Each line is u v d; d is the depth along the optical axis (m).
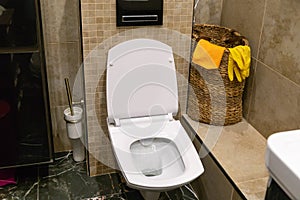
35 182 1.91
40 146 1.78
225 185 1.60
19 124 1.70
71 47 1.87
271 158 0.86
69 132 1.94
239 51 1.71
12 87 1.61
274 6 1.64
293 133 0.91
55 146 2.12
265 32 1.73
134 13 1.63
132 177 1.43
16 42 1.52
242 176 1.56
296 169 0.78
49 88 1.95
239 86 1.84
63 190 1.87
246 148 1.74
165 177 1.62
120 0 1.58
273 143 0.87
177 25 1.74
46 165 2.04
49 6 1.75
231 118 1.91
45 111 1.71
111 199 1.83
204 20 2.08
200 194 1.88
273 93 1.72
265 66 1.76
